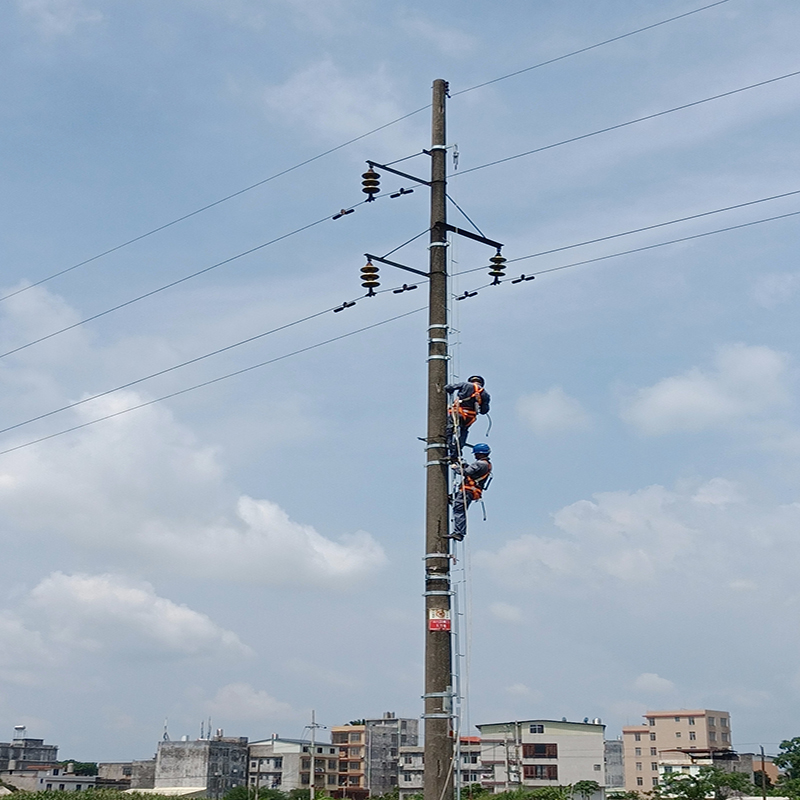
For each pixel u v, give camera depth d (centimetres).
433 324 1576
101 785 11138
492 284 1705
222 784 11006
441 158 1655
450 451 1545
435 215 1625
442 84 1689
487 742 11444
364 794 11644
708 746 12850
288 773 11362
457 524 1520
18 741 12600
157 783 10988
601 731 11269
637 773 13150
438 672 1434
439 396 1541
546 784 11062
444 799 1387
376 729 11900
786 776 10675
